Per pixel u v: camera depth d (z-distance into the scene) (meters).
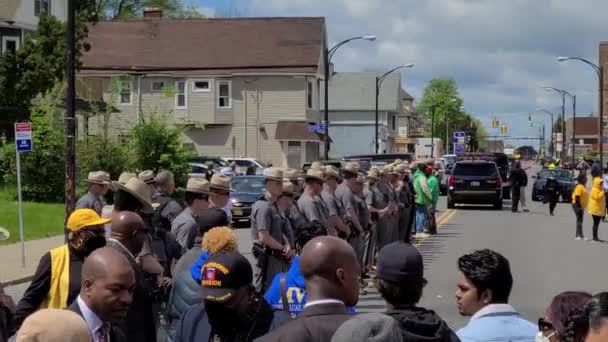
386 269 4.17
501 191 35.94
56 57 34.72
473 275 4.57
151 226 6.97
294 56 51.75
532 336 4.49
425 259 18.19
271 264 9.39
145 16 58.47
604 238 23.44
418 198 23.61
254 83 51.75
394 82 84.31
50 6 44.38
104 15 69.50
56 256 5.68
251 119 51.84
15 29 41.94
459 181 36.06
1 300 5.24
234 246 5.92
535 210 36.28
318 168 11.62
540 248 20.69
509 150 145.62
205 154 52.12
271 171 9.52
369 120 82.44
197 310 5.10
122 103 51.16
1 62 34.25
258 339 3.87
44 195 30.48
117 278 4.21
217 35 53.78
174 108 51.88
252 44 52.94
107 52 52.41
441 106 141.62
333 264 3.88
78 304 4.30
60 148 30.70
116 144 31.62
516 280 15.08
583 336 3.23
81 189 29.58
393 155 35.09
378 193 16.00
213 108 51.62
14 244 20.31
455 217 31.53
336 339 2.72
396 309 4.16
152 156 31.55
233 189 27.30
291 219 10.49
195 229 8.19
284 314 4.82
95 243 5.65
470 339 4.51
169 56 52.41
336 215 12.82
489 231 25.34
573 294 4.25
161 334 6.53
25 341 2.80
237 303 4.62
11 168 30.45
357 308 12.05
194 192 8.24
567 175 44.53
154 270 6.63
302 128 51.12
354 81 84.88
